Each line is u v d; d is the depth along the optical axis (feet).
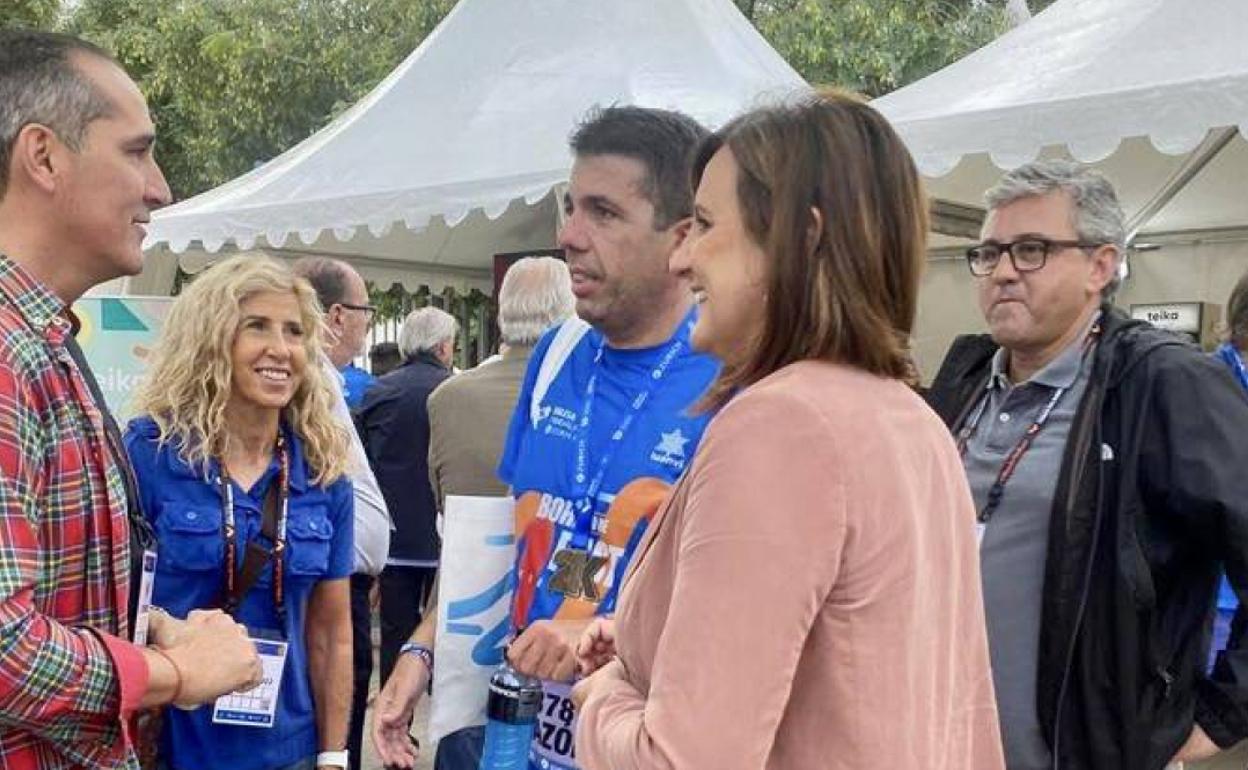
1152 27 14.11
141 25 46.57
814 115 3.78
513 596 6.63
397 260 26.48
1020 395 7.00
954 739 3.92
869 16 39.22
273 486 7.40
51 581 4.37
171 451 7.14
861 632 3.40
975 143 13.98
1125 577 6.04
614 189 5.88
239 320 7.22
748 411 3.47
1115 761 6.03
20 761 4.26
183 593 7.03
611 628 4.87
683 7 19.88
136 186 4.75
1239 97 12.11
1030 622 6.46
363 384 15.84
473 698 6.88
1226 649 6.56
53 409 4.40
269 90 44.01
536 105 19.08
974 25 41.83
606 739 3.63
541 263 11.68
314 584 7.73
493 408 11.40
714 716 3.22
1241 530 5.92
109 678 4.37
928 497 3.76
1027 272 6.79
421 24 43.19
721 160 3.87
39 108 4.50
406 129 20.33
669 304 6.09
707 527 3.38
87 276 4.75
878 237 3.71
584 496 6.08
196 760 6.99
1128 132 12.82
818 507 3.34
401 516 14.40
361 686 12.50
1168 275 21.94
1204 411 6.12
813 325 3.66
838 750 3.37
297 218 20.01
